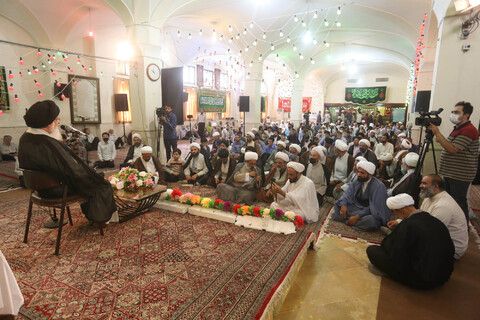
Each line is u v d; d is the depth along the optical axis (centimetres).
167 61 1127
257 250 238
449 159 284
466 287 207
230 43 966
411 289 204
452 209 230
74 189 242
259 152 582
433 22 612
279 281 192
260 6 770
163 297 178
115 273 204
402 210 232
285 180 396
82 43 888
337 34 1038
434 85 381
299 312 178
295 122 1414
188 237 264
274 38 938
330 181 415
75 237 262
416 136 807
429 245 196
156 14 617
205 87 1513
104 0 577
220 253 234
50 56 793
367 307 184
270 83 2064
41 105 224
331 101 2009
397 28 838
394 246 207
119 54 995
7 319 114
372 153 454
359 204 321
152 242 253
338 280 214
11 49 723
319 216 349
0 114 714
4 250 236
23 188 438
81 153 595
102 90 952
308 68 1402
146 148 426
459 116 272
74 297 177
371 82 1864
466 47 354
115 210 269
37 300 174
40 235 265
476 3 329
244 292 182
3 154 696
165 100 661
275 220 297
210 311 165
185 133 1285
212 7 763
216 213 310
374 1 720
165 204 339
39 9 717
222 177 458
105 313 164
